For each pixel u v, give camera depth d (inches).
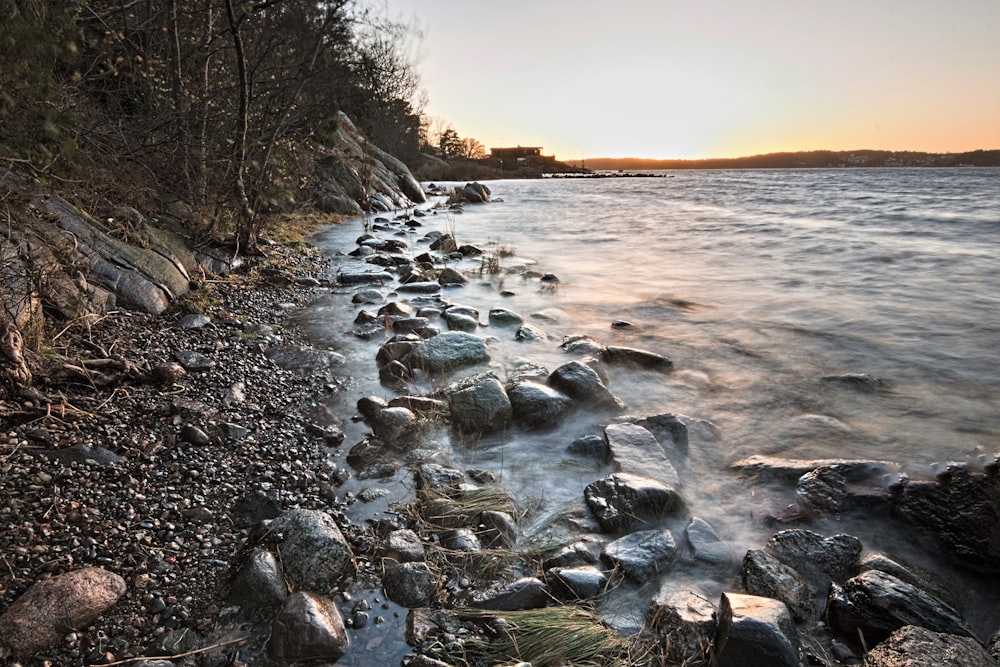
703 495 158.6
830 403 215.3
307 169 719.1
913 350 270.5
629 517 141.0
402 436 178.9
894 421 200.7
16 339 163.2
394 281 396.2
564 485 159.9
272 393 205.5
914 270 455.5
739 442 187.5
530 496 154.6
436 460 169.2
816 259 512.1
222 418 177.5
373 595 118.3
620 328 302.7
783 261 505.0
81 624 102.5
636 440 173.6
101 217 283.9
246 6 345.4
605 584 120.8
